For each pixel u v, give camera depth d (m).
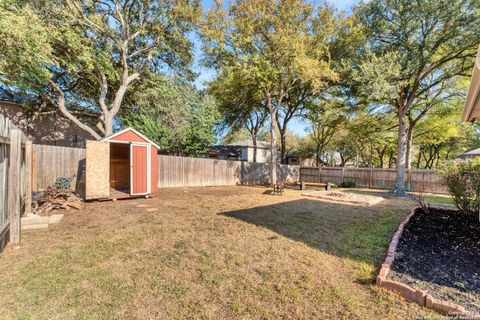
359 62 10.68
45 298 2.22
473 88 3.35
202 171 13.09
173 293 2.33
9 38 6.49
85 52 8.78
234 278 2.62
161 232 4.25
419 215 5.33
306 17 10.63
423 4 8.75
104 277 2.62
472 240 3.63
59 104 10.16
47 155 7.94
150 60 12.72
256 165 15.91
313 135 23.73
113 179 10.16
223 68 11.60
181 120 14.38
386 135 18.62
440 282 2.40
